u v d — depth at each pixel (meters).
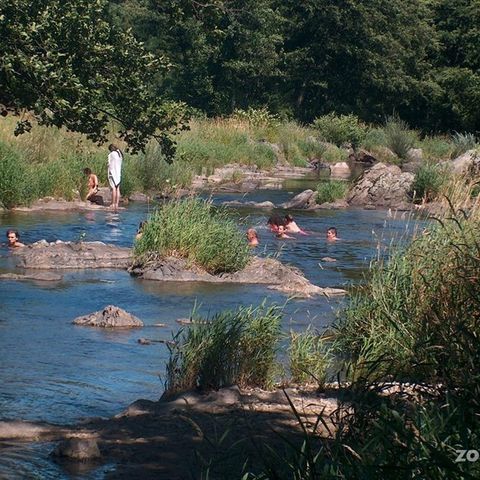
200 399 13.30
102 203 40.56
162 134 18.09
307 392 13.93
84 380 14.99
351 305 18.00
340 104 107.81
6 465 10.47
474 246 15.19
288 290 23.78
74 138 47.00
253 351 14.58
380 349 14.71
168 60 17.86
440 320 12.72
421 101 110.81
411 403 10.22
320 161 74.25
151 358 16.58
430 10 111.81
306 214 40.94
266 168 64.81
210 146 59.88
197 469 10.34
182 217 26.50
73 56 16.42
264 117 77.69
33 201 37.97
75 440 10.89
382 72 104.88
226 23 95.88
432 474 7.96
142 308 20.97
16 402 13.58
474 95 102.38
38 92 16.27
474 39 108.00
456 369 10.57
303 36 106.12
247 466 10.31
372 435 9.12
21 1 16.41
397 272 16.89
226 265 25.77
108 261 26.61
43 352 16.67
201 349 14.34
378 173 46.41
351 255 30.14
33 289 22.61
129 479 10.04
